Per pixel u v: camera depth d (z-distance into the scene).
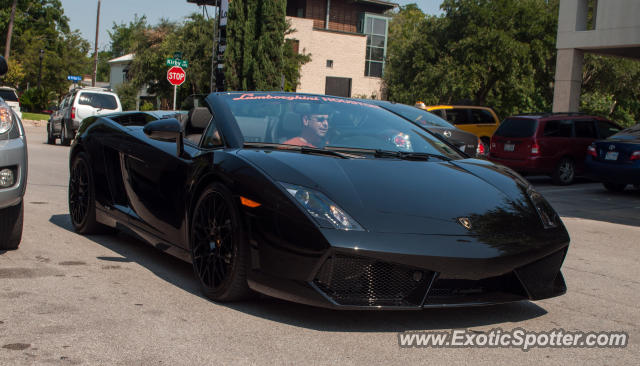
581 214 8.30
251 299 3.40
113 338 2.74
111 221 4.78
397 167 3.47
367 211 2.99
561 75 17.80
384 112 4.40
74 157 5.32
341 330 2.99
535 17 27.59
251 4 30.84
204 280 3.47
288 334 2.89
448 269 2.89
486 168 3.80
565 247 3.35
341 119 4.07
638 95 32.34
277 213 3.01
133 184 4.50
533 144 12.94
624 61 29.89
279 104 4.09
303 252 2.90
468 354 2.74
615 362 2.72
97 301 3.29
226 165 3.38
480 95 29.50
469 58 27.22
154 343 2.70
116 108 17.47
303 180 3.12
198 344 2.71
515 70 26.89
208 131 3.94
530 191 3.60
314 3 46.75
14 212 4.24
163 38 39.81
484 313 3.42
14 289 3.44
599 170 10.99
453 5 28.53
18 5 54.56
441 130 10.98
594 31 16.91
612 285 4.27
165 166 4.07
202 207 3.52
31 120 30.52
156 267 4.13
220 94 4.18
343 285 2.92
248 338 2.81
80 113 16.94
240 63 31.11
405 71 31.42
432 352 2.75
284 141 3.71
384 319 3.21
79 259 4.26
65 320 2.95
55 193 7.68
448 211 3.12
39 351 2.54
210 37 34.41
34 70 53.75
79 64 57.81
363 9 48.25
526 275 3.13
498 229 3.12
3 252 4.37
